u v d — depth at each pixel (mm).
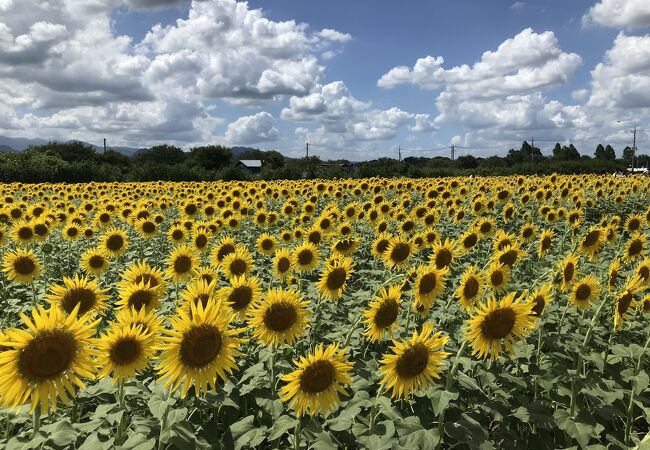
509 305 1610
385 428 1559
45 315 1185
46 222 4492
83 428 1410
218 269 3068
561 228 5492
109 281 3562
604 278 2684
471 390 1843
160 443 1331
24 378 1145
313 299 2688
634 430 2074
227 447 1570
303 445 1515
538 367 1985
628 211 7543
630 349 1993
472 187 8609
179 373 1315
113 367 1394
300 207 6133
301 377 1419
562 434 1893
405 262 2721
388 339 2043
